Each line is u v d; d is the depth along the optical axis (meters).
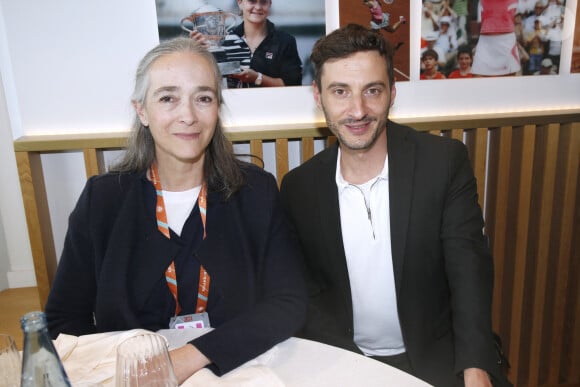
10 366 0.74
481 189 2.15
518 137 2.16
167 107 1.11
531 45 2.11
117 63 1.96
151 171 1.25
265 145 2.20
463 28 2.06
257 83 2.02
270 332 1.00
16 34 1.88
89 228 1.19
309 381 0.85
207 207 1.22
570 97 2.22
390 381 0.84
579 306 2.32
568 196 2.20
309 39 2.00
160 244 1.17
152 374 0.69
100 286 1.14
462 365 1.11
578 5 2.08
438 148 1.35
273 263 1.23
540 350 2.43
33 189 1.93
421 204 1.32
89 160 1.91
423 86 2.11
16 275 3.23
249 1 1.92
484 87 2.15
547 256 2.26
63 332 1.16
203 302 1.19
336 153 1.44
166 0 1.90
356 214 1.40
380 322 1.45
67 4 1.88
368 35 1.27
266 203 1.29
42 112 1.97
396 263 1.32
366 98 1.29
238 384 0.83
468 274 1.23
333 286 1.43
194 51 1.11
